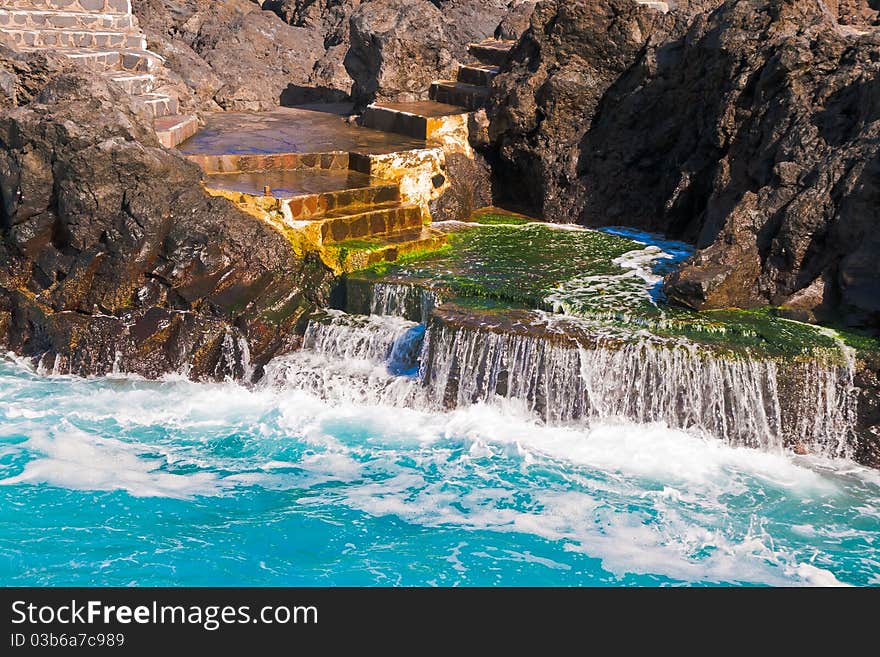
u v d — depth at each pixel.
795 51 14.30
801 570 9.65
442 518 10.46
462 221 17.23
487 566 9.65
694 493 10.94
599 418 12.09
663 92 16.45
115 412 12.56
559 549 9.95
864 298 12.34
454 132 18.03
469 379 12.48
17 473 11.05
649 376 11.94
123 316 13.69
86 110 13.88
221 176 16.03
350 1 25.62
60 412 12.48
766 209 13.42
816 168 13.30
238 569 9.51
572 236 16.27
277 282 14.14
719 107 15.09
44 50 17.02
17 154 13.88
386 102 19.45
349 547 9.91
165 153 14.26
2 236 14.14
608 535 10.20
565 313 13.01
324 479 11.21
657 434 11.91
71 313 13.82
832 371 11.75
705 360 11.77
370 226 15.20
